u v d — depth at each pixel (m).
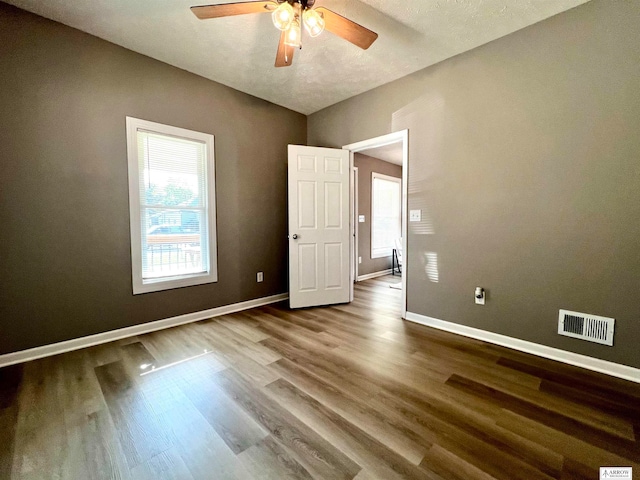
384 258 6.30
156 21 2.23
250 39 2.46
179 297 3.02
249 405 1.66
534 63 2.26
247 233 3.58
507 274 2.46
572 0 2.00
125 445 1.36
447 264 2.83
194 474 1.21
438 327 2.91
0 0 2.03
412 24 2.25
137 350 2.38
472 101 2.60
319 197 3.65
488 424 1.50
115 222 2.59
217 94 3.23
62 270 2.35
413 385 1.87
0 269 2.11
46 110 2.24
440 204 2.86
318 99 3.68
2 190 2.10
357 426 1.49
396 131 3.17
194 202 3.13
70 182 2.36
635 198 1.91
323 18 1.80
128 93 2.62
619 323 1.98
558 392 1.79
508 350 2.40
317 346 2.46
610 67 1.96
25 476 1.20
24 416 1.56
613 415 1.57
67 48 2.31
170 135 2.89
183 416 1.57
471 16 2.16
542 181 2.26
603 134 2.00
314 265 3.66
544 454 1.30
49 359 2.23
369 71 2.97
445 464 1.25
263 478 1.19
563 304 2.20
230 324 3.01
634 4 1.86
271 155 3.80
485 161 2.55
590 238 2.08
